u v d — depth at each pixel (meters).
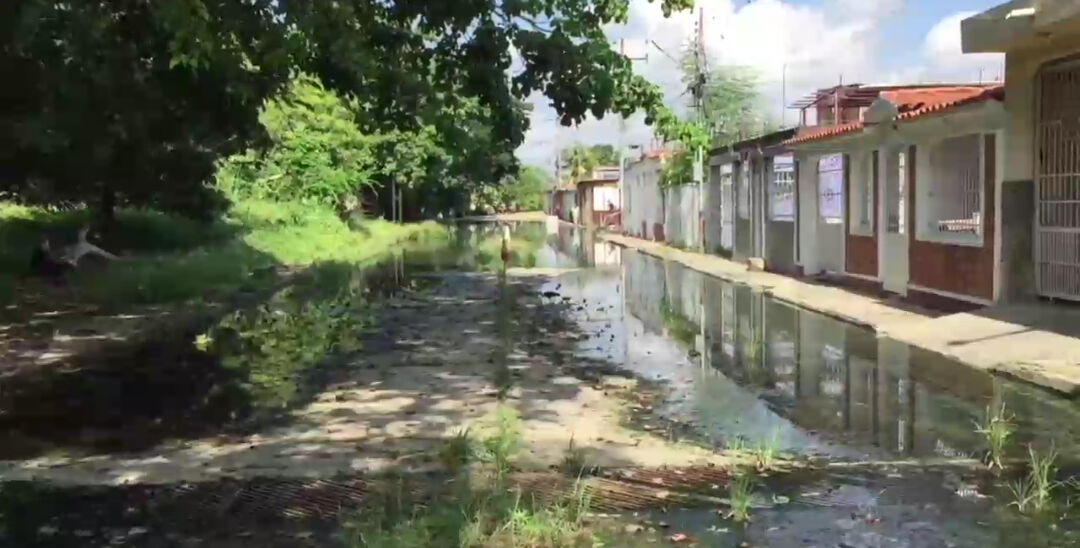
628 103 12.22
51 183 19.22
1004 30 12.60
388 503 6.08
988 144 14.40
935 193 16.56
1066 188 13.03
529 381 10.57
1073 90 12.82
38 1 10.68
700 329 14.96
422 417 8.77
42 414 9.15
